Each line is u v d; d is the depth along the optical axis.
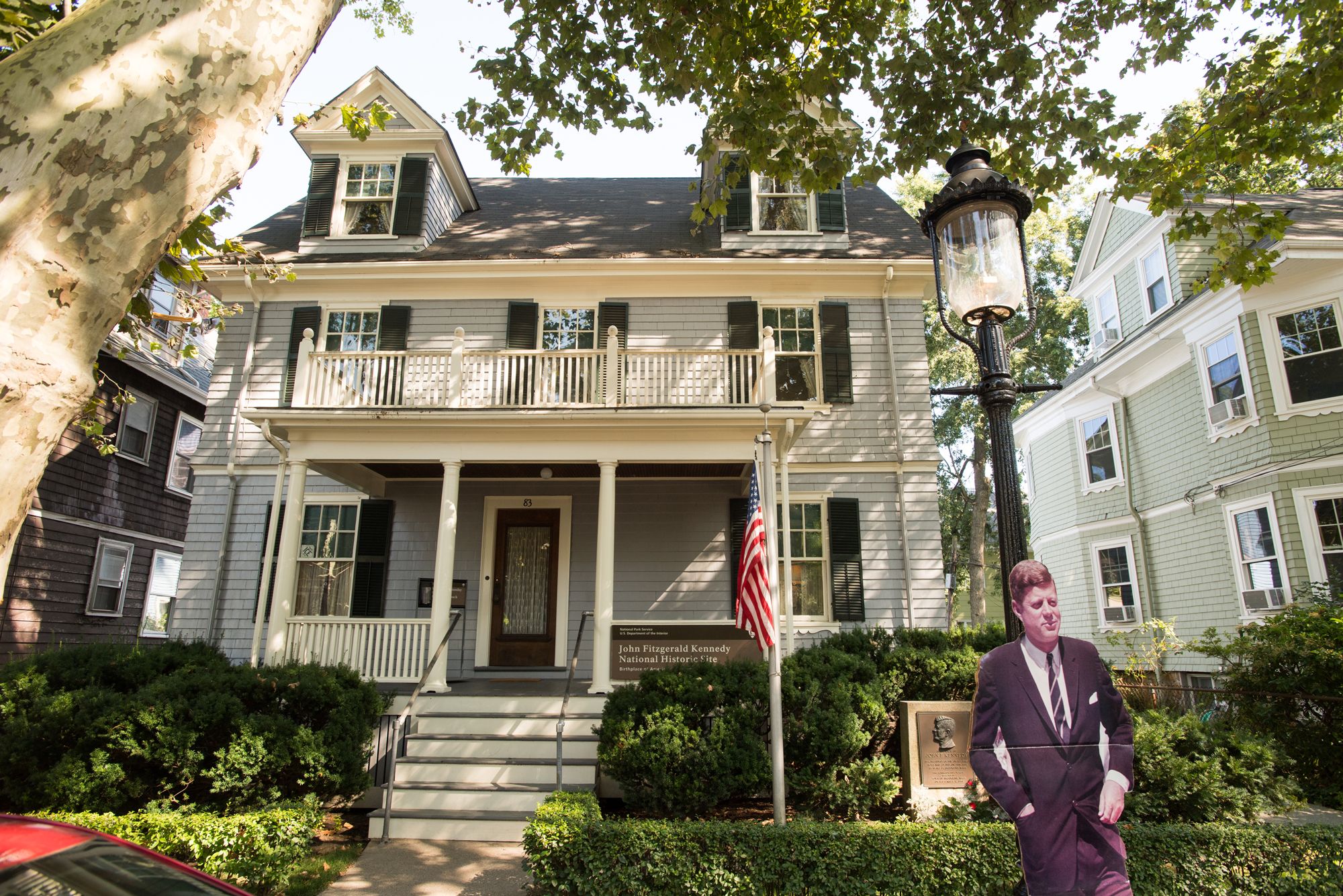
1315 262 11.39
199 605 11.33
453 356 9.48
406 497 11.67
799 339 12.23
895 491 11.65
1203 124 7.93
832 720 6.58
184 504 17.81
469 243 12.97
